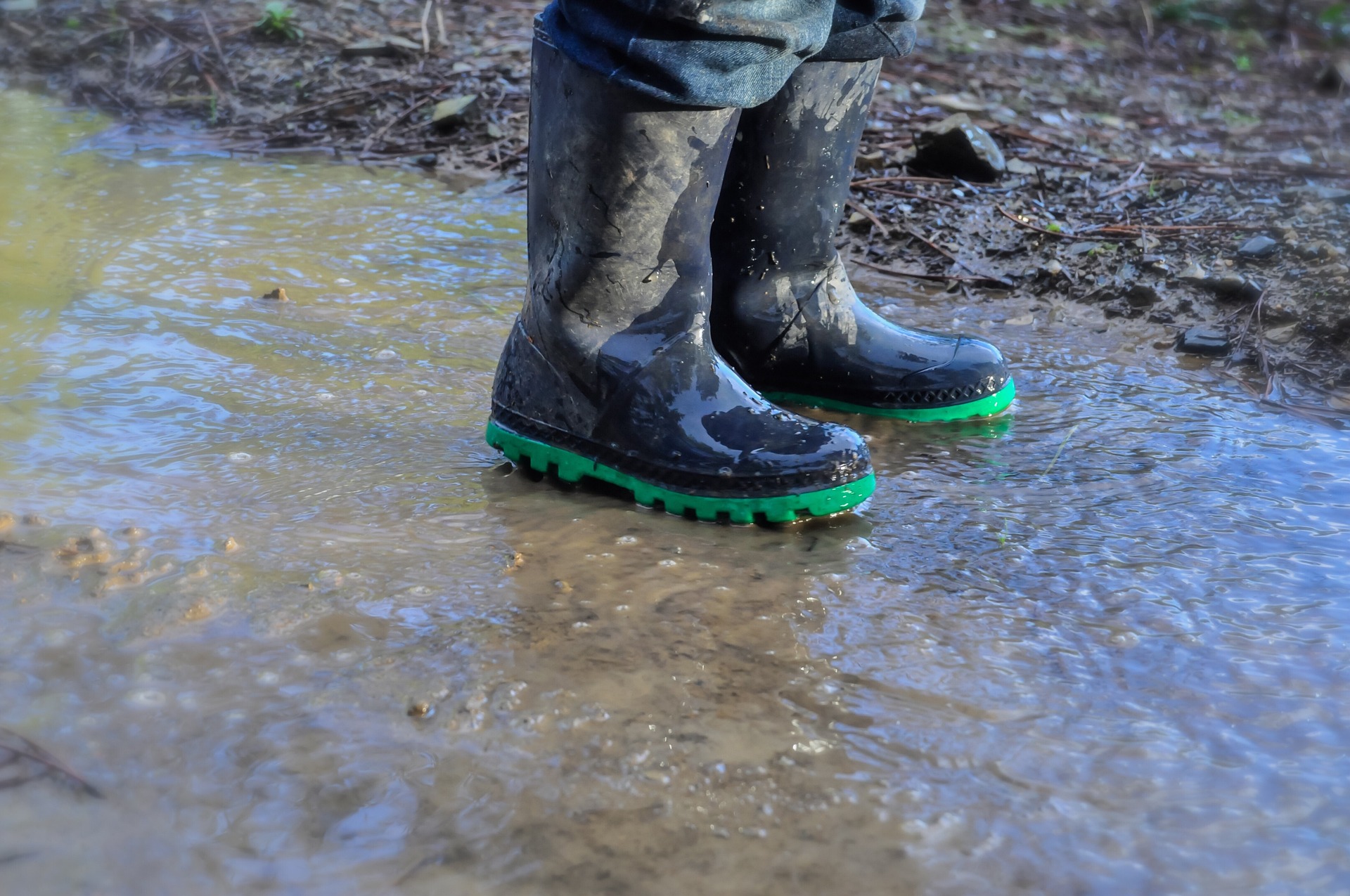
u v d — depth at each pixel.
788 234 1.73
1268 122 2.79
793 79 1.68
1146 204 2.14
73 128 2.46
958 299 1.99
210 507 1.59
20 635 1.47
